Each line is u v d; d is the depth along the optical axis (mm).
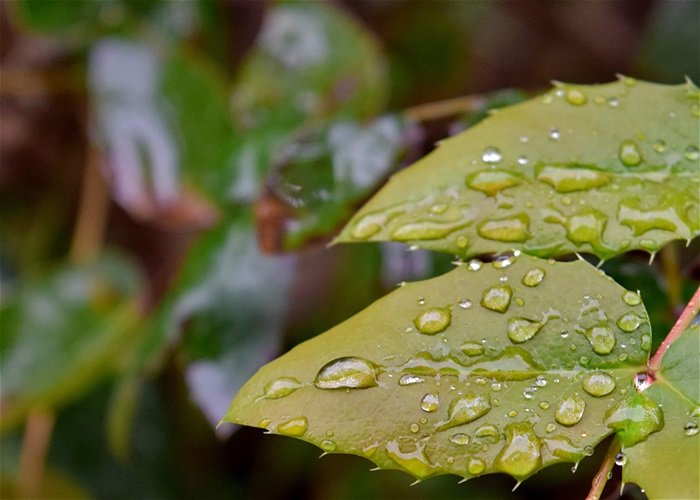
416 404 330
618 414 332
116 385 487
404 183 348
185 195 436
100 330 490
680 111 352
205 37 489
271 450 560
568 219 345
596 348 335
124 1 474
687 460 329
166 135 443
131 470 558
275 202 393
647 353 335
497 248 344
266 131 423
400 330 333
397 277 400
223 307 406
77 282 499
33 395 479
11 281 604
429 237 345
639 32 573
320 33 432
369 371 331
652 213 346
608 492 364
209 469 573
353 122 399
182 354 405
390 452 328
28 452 495
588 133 351
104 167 446
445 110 395
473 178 347
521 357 334
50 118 584
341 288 455
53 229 604
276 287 406
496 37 572
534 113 352
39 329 489
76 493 506
